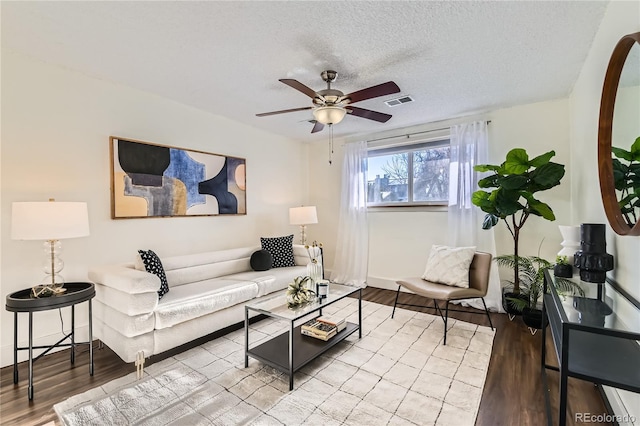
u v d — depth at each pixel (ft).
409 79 9.02
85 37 6.94
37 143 8.01
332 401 5.94
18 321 7.65
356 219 15.28
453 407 5.74
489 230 11.70
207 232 12.23
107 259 9.30
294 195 16.69
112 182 9.37
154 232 10.48
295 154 16.76
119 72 8.73
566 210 10.55
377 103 10.99
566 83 9.35
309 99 10.84
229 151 13.14
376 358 7.63
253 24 6.39
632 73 4.67
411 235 13.98
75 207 6.77
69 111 8.55
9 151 7.59
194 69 8.52
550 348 8.07
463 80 9.13
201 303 8.16
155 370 7.07
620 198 5.11
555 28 6.48
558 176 8.89
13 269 7.60
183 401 5.94
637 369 3.99
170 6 5.83
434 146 13.50
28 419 5.46
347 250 15.55
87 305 8.70
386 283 14.52
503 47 7.24
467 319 10.37
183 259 10.03
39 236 6.26
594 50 6.97
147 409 5.70
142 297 7.10
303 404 5.85
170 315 7.49
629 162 4.75
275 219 15.49
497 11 5.92
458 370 7.04
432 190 13.64
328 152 16.80
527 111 11.22
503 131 11.69
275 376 6.82
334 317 10.57
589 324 4.00
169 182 10.86
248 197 14.07
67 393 6.21
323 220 16.99
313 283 8.34
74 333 8.05
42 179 8.09
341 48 7.33
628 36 4.40
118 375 6.87
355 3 5.71
